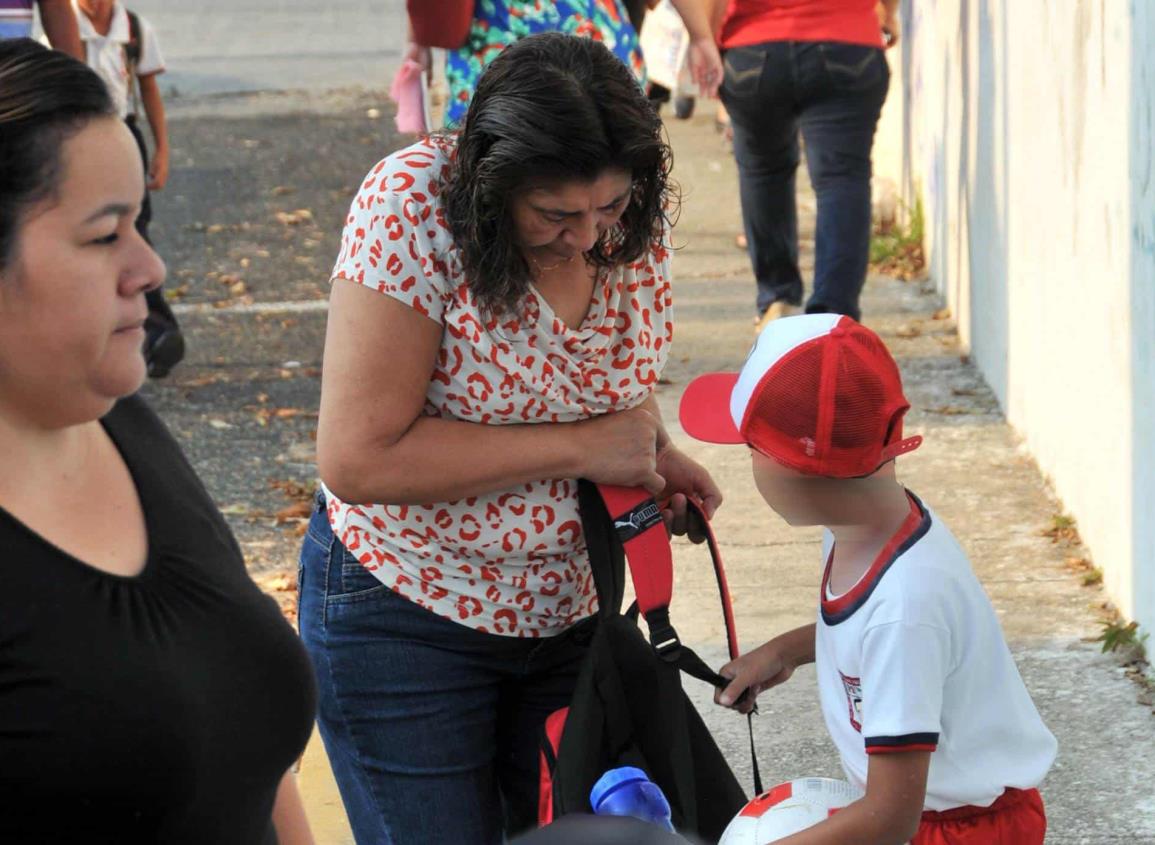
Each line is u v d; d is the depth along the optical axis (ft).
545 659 11.21
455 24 19.38
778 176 28.19
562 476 10.48
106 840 6.50
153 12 80.53
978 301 27.66
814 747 16.47
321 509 11.24
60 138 6.16
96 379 6.51
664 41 39.70
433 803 11.00
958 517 21.71
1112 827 14.60
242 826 7.20
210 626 6.95
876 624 9.35
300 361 31.32
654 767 10.59
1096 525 19.60
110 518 6.88
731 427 10.36
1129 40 17.72
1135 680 17.02
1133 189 17.53
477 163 9.53
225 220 43.11
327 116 56.85
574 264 10.31
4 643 6.16
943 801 9.91
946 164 31.07
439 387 10.37
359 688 10.96
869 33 26.25
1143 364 17.20
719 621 19.21
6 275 6.20
